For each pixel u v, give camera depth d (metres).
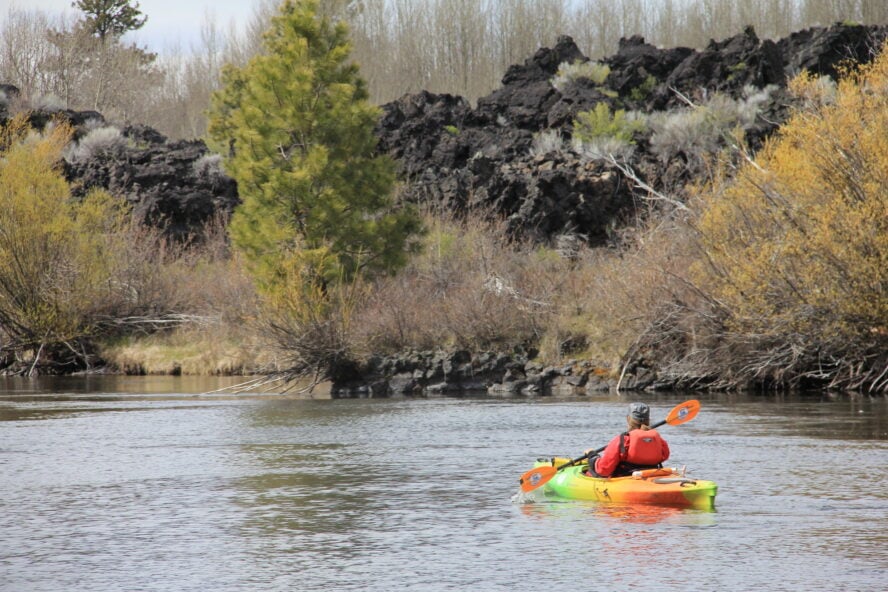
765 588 35.09
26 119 194.75
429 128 192.62
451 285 133.75
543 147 180.25
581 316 118.69
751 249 97.06
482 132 190.25
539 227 158.62
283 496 52.66
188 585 36.50
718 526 44.16
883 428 74.12
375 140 129.38
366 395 109.88
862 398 96.50
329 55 126.88
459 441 71.75
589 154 172.00
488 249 140.50
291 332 110.25
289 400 104.06
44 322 142.25
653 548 40.53
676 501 47.72
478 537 42.94
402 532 44.16
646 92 196.12
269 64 124.94
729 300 99.88
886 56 101.00
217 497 52.56
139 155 197.75
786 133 115.19
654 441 50.62
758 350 102.56
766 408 88.62
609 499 49.25
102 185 190.75
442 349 116.38
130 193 185.50
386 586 35.97
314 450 68.62
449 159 184.25
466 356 113.81
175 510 49.38
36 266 143.38
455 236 146.62
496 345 116.31
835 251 93.25
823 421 78.75
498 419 83.88
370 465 62.12
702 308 103.94
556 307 121.31
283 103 125.31
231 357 137.62
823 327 96.50
